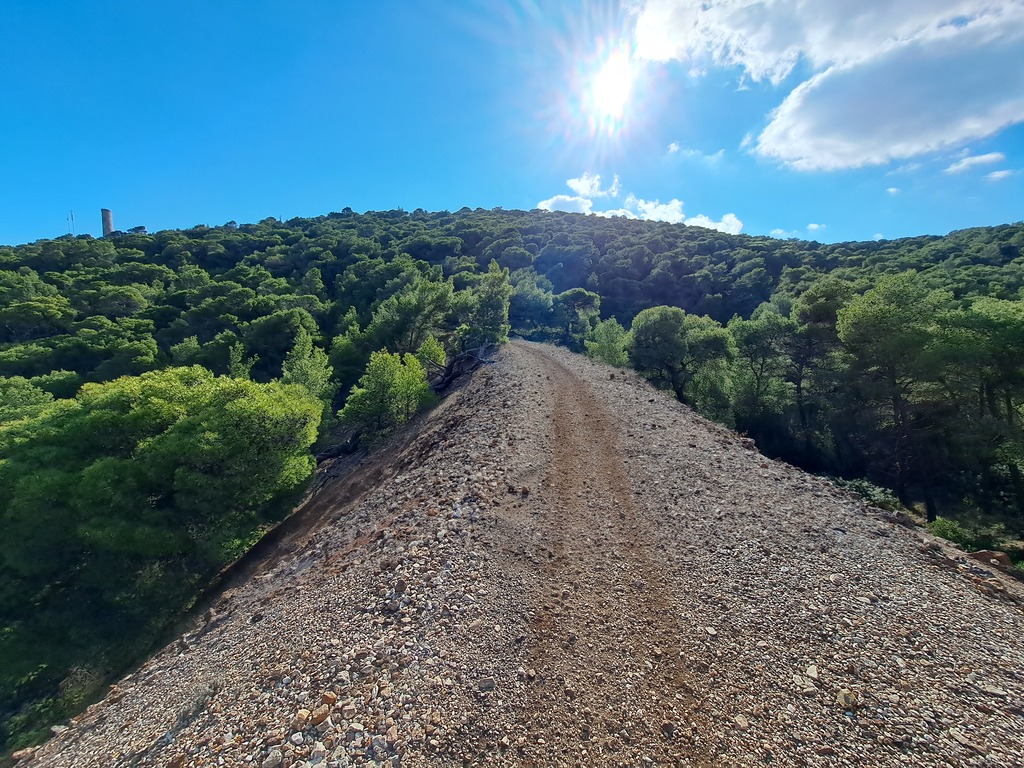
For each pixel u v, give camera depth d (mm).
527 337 59625
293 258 88125
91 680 12727
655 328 39906
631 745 4887
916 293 24375
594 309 61625
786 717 5078
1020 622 6320
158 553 15562
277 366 48938
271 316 49594
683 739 4934
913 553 8086
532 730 5055
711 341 37781
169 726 6035
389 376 27969
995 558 8461
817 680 5508
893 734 4766
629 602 7215
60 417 17719
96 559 15695
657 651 6188
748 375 36156
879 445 27812
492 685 5613
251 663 6781
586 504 10578
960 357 21344
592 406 18781
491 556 8344
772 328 33375
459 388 30141
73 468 16188
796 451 31562
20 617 14500
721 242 88188
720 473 11633
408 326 44125
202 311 53531
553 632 6590
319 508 19500
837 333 28078
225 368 44781
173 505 16891
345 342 47031
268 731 5184
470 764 4652
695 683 5641
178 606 15430
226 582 15914
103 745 6402
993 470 22469
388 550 9094
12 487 15148
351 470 24656
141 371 41562
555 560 8430
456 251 93438
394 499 13219
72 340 44531
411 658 5953
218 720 5625
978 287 42344
